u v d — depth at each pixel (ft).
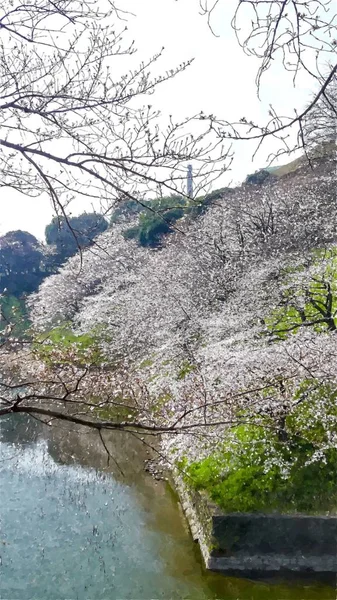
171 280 67.10
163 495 40.73
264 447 33.45
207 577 29.17
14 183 13.26
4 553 32.17
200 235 65.36
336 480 31.07
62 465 47.91
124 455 49.90
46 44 12.23
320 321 38.88
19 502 39.78
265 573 28.99
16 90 12.25
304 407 33.71
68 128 12.80
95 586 28.45
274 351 35.60
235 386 32.60
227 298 56.24
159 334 57.06
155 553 32.07
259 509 30.19
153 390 40.81
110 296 81.76
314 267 44.50
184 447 35.68
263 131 9.53
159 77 14.19
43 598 27.48
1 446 53.78
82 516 37.24
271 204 64.85
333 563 28.81
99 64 12.55
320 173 66.08
